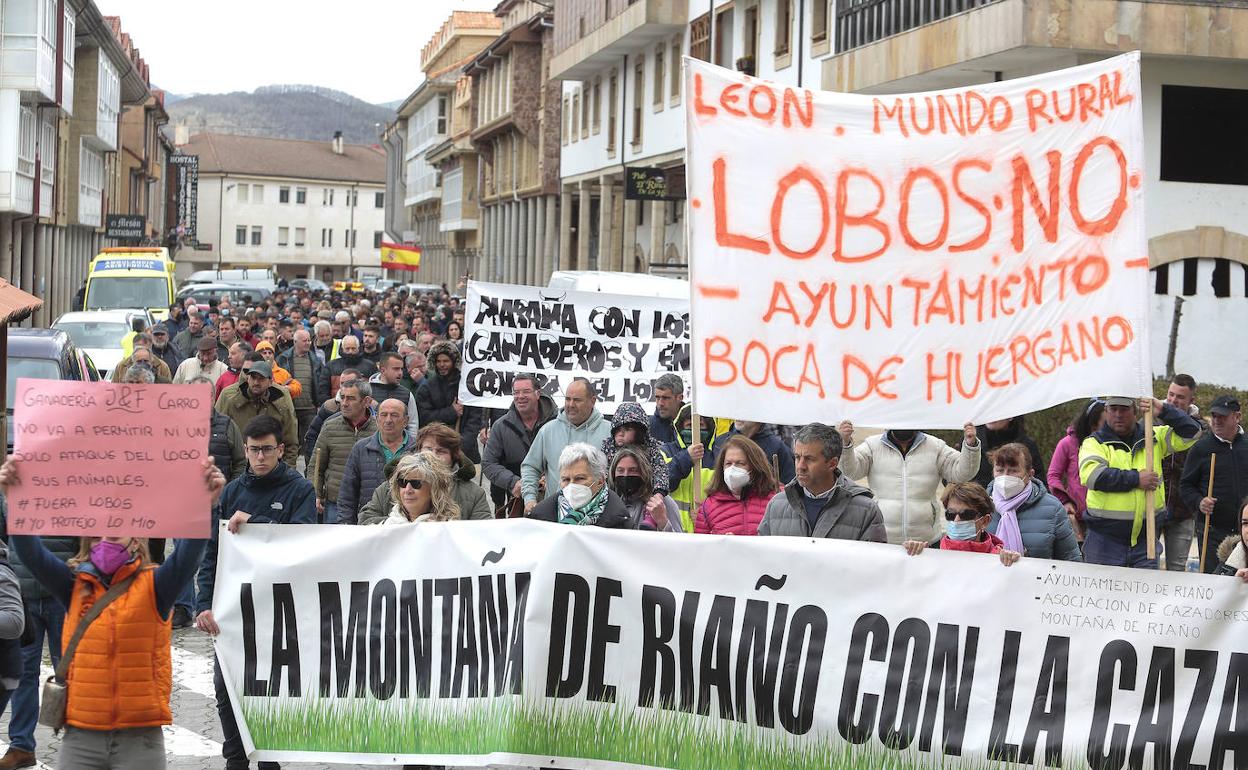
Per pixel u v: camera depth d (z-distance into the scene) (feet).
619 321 42.75
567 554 21.97
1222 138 74.59
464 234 309.42
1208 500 34.40
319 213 529.45
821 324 25.75
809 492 24.54
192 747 27.30
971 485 24.06
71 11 186.29
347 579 22.25
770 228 25.70
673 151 136.77
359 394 37.42
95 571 19.02
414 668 22.16
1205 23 70.03
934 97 26.04
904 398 25.80
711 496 27.30
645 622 21.89
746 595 21.76
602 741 21.91
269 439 26.21
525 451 37.68
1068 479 35.91
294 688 22.11
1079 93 25.99
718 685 21.79
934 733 21.48
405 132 417.49
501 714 21.98
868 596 21.63
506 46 220.84
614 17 143.74
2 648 20.89
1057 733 21.30
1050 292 25.88
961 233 25.90
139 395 18.29
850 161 25.85
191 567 18.92
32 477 18.20
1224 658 21.08
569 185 185.57
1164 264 74.90
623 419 29.07
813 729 21.65
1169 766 21.13
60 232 209.15
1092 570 21.30
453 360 46.65
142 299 117.29
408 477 23.77
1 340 27.63
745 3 119.14
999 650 21.44
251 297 150.51
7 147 156.56
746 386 25.59
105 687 18.84
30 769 25.66
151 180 352.49
